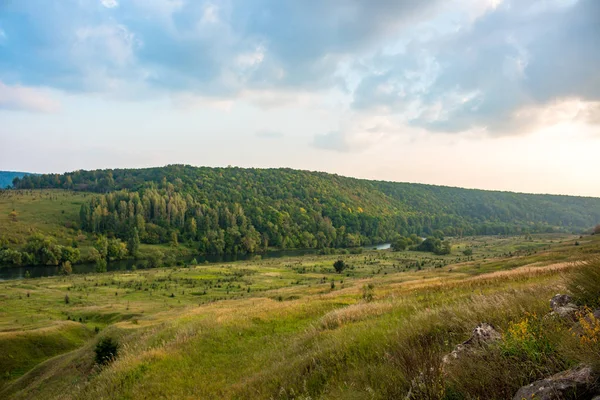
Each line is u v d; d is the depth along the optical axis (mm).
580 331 4297
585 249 71312
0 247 158375
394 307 13523
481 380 4258
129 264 163000
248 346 15008
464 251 164875
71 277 120812
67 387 23156
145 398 11031
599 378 3250
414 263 143375
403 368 5555
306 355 9805
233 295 87875
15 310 71250
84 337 51375
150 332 23609
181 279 114438
